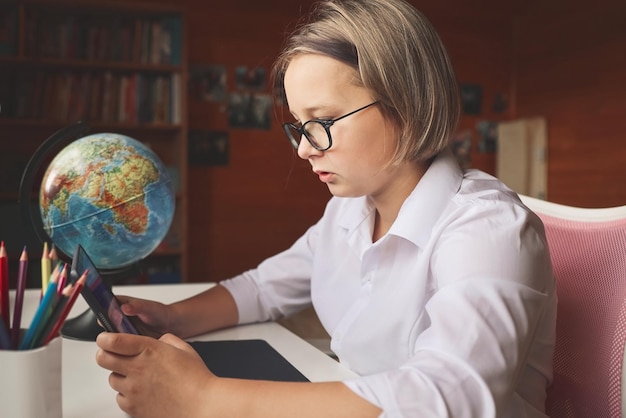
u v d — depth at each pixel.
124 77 4.14
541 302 0.73
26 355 0.62
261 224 4.95
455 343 0.66
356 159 0.79
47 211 1.06
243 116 4.88
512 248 0.73
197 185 4.80
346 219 1.03
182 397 0.65
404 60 0.77
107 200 1.05
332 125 0.78
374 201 0.95
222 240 4.88
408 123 0.79
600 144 4.71
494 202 0.79
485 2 5.49
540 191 5.18
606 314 0.87
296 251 1.23
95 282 0.72
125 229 1.07
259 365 0.93
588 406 0.87
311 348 1.03
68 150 1.08
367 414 0.61
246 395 0.65
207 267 4.85
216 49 4.80
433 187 0.86
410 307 0.86
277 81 0.88
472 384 0.63
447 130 0.83
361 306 0.95
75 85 4.04
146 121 4.20
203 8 4.75
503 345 0.66
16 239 3.82
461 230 0.77
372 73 0.75
